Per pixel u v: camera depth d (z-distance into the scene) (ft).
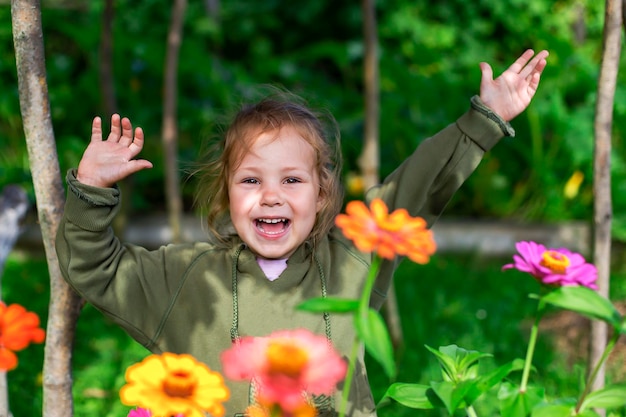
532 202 17.31
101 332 11.63
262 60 18.89
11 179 15.43
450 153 5.84
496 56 19.84
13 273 14.10
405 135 17.31
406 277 14.26
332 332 5.51
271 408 3.67
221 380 3.90
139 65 17.67
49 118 5.65
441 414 8.90
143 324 5.56
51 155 5.67
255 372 3.54
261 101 5.99
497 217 17.47
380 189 6.08
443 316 12.39
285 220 5.59
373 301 5.92
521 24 19.26
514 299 13.19
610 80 6.59
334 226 6.15
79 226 5.24
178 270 5.63
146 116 17.26
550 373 10.14
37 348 10.66
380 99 17.31
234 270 5.58
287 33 21.15
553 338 11.44
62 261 5.38
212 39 20.33
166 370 3.86
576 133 16.58
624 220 15.30
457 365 4.90
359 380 5.60
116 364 10.55
